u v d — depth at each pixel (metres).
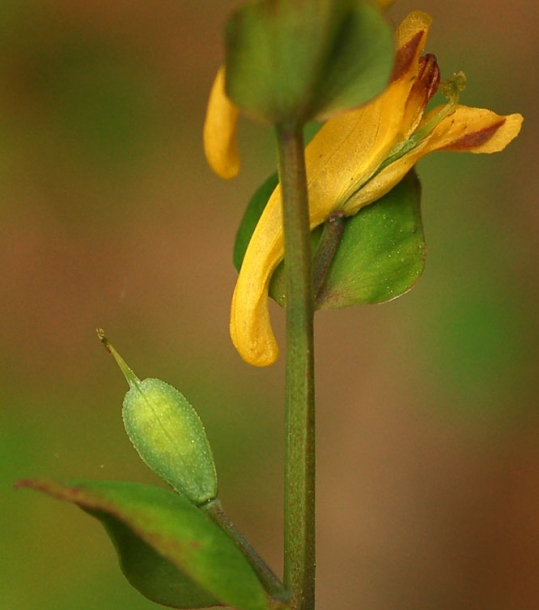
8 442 0.23
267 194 0.13
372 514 0.25
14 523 0.21
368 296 0.12
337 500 0.25
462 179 0.26
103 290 0.28
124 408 0.12
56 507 0.21
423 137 0.12
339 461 0.25
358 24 0.11
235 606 0.11
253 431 0.25
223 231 0.28
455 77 0.12
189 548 0.11
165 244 0.28
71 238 0.28
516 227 0.25
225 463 0.24
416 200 0.12
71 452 0.23
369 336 0.26
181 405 0.12
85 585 0.21
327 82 0.11
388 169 0.12
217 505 0.12
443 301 0.25
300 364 0.12
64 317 0.27
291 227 0.11
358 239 0.12
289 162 0.11
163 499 0.11
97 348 0.27
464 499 0.25
